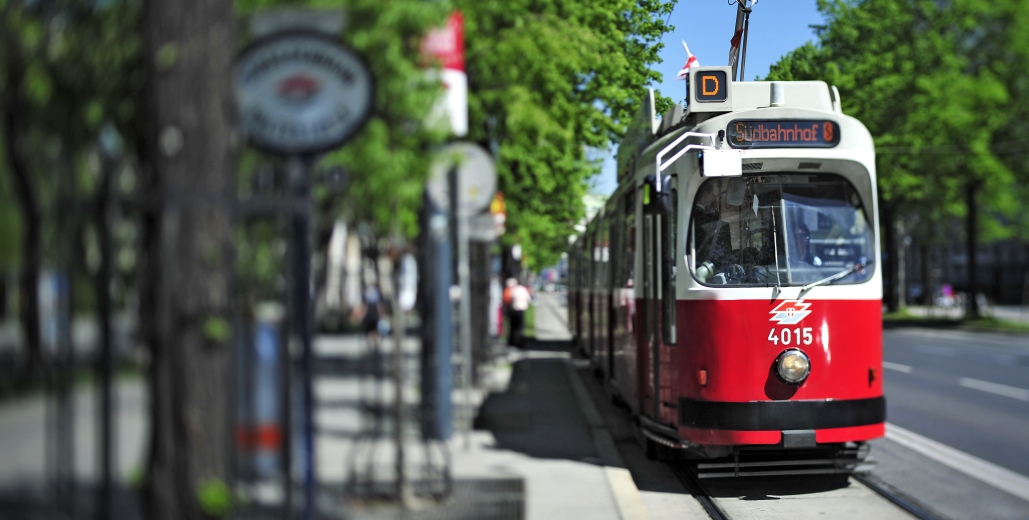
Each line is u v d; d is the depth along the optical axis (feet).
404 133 26.23
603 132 60.34
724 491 28.76
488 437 35.35
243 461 24.16
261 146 16.25
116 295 17.15
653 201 28.58
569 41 40.65
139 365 16.83
